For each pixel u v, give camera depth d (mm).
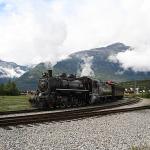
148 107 37812
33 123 19578
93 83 45594
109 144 13891
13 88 83688
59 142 13898
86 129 18188
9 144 13078
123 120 23453
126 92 148125
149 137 16328
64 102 37875
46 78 36969
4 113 26828
